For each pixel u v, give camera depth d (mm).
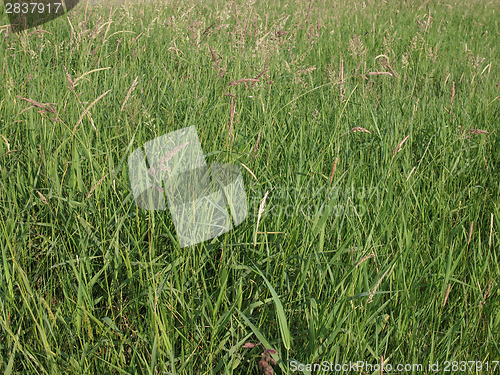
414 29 8328
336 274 2098
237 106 3631
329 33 7465
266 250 2348
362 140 3465
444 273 2168
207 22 7203
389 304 2090
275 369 1874
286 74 4590
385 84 4887
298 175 2697
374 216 2457
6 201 2451
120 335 1821
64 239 2352
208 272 2338
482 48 7281
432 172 2914
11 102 3322
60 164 2725
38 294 1970
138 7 7348
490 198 2869
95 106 3320
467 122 3887
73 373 1700
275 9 9312
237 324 1996
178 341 1976
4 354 1845
